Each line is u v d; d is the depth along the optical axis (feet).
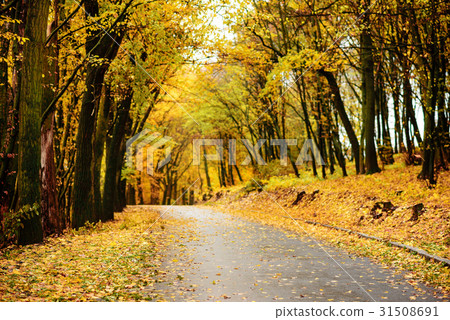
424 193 49.52
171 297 22.07
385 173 70.54
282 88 97.09
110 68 49.03
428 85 52.13
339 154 86.17
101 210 62.08
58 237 43.16
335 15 56.90
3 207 39.73
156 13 46.03
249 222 68.85
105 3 46.26
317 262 32.48
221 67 68.59
